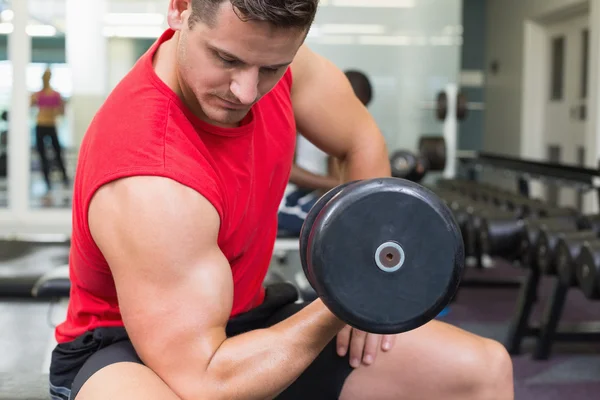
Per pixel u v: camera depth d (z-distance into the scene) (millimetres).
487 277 4547
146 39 5355
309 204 3518
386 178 891
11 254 3549
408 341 1218
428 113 5164
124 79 1098
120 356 1097
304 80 1339
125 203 975
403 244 876
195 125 1060
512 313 3744
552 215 3590
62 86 5379
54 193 5469
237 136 1091
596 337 3018
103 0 5316
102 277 1137
